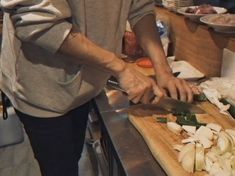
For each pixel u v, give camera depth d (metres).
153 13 0.98
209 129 0.77
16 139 1.97
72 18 0.72
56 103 0.82
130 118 0.86
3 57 0.85
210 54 1.08
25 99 0.83
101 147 1.39
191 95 0.90
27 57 0.76
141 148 0.76
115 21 0.80
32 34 0.63
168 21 1.34
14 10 0.64
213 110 0.88
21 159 1.85
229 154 0.67
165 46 1.32
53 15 0.61
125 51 1.30
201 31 1.10
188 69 1.15
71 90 0.79
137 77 0.77
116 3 0.78
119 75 0.76
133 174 0.67
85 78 0.80
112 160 0.88
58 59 0.75
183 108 0.88
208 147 0.70
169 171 0.65
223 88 0.96
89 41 0.69
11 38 0.75
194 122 0.81
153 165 0.70
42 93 0.80
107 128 0.84
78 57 0.70
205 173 0.63
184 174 0.63
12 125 1.92
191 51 1.19
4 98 1.18
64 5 0.64
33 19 0.61
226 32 1.00
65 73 0.78
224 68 1.04
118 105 0.94
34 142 0.92
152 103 0.85
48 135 0.89
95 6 0.72
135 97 0.79
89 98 0.90
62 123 0.88
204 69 1.12
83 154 1.70
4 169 1.77
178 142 0.74
